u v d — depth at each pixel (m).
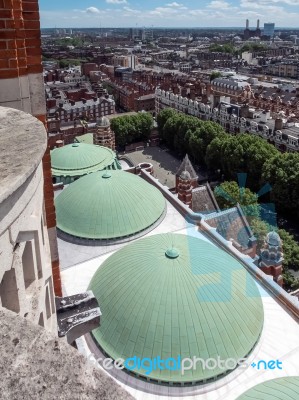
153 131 158.12
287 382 27.81
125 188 55.47
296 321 37.84
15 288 10.61
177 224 55.56
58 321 23.09
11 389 6.19
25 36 18.50
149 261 36.62
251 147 106.69
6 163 9.92
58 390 6.23
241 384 31.20
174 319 31.75
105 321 33.94
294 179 91.06
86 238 51.25
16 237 10.02
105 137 91.56
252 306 35.72
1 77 17.94
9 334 6.88
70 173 72.94
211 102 160.00
